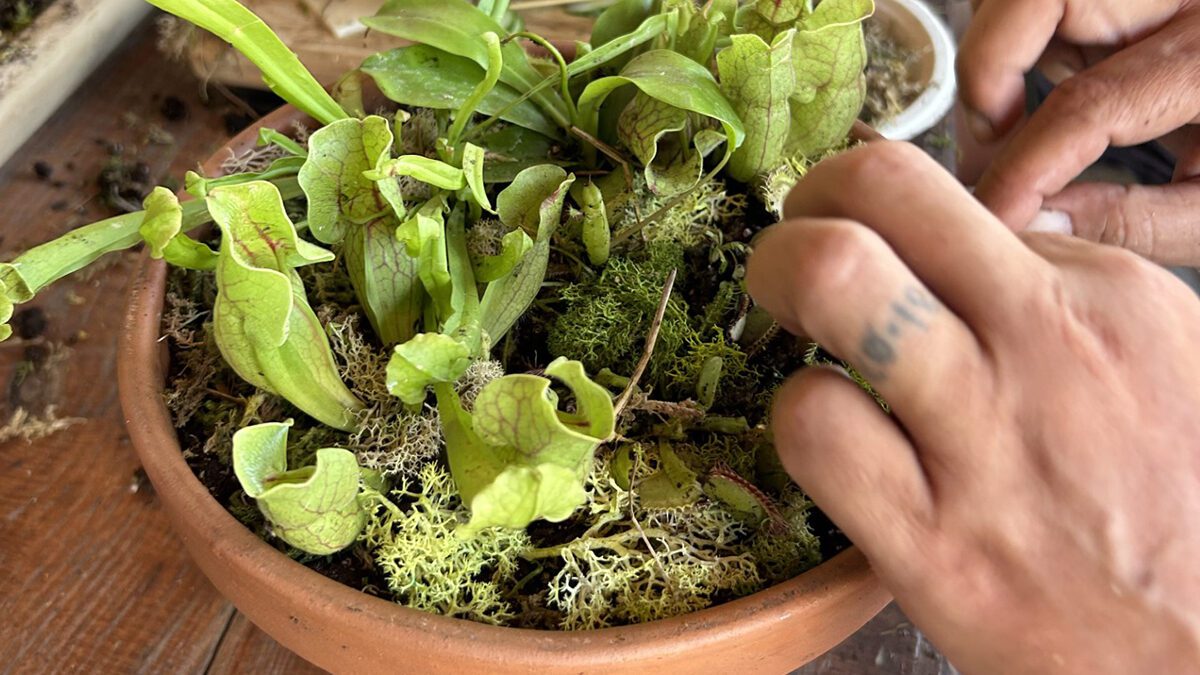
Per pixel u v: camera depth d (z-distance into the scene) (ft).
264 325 0.71
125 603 1.02
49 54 1.43
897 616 1.01
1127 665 0.56
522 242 0.79
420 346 0.73
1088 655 0.57
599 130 1.03
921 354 0.55
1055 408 0.55
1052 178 0.84
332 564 0.80
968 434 0.56
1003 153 0.87
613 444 0.84
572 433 0.64
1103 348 0.56
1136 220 0.88
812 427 0.59
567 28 1.55
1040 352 0.55
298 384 0.78
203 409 0.89
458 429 0.75
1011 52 0.92
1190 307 0.59
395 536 0.79
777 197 0.98
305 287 0.96
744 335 0.93
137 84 1.55
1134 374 0.56
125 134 1.48
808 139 1.00
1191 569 0.55
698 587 0.78
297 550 0.80
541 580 0.81
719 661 0.71
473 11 0.94
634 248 0.97
